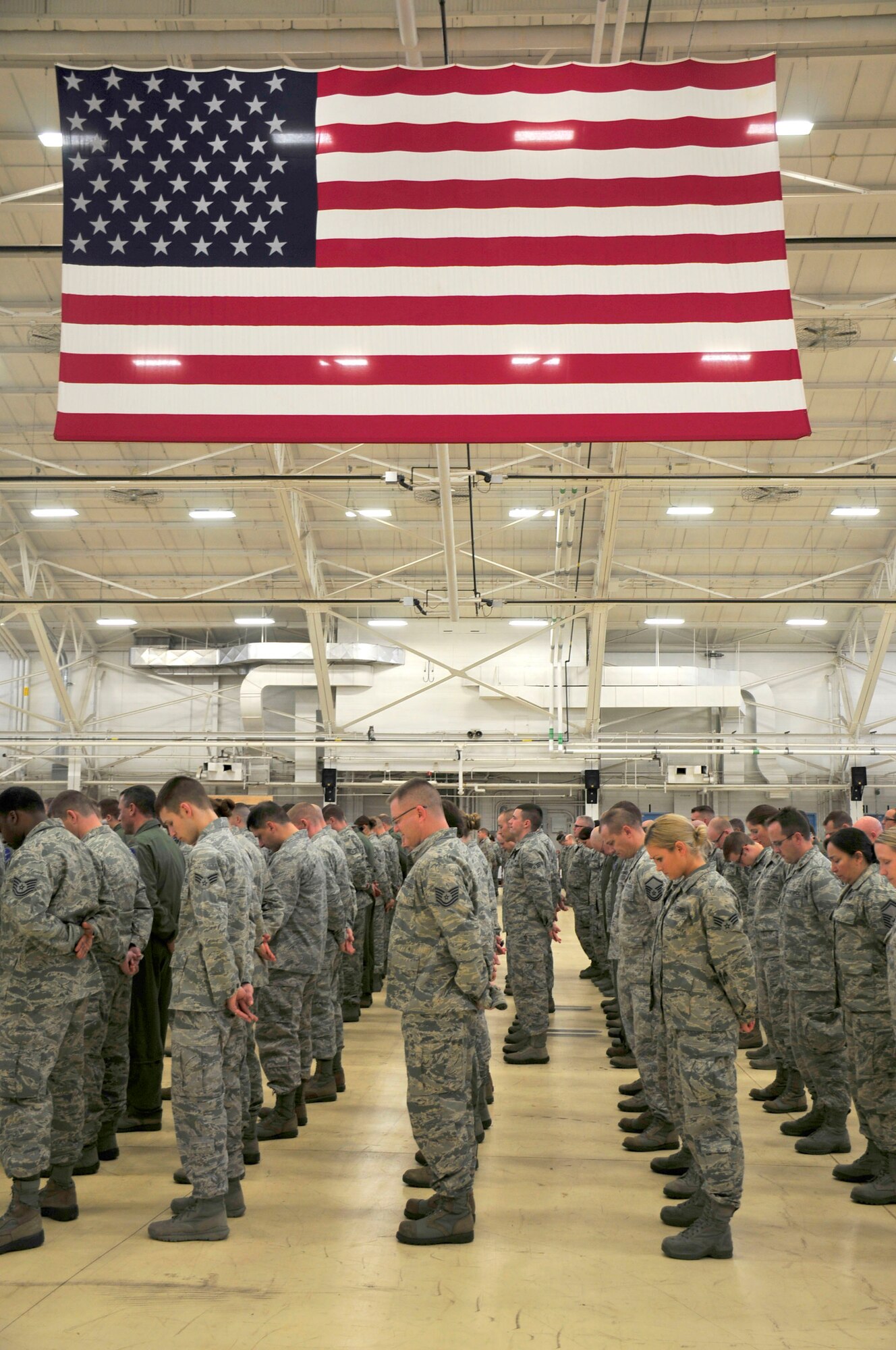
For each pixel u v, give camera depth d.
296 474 15.47
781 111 12.55
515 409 4.85
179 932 4.00
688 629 26.67
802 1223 4.12
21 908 3.79
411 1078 3.94
